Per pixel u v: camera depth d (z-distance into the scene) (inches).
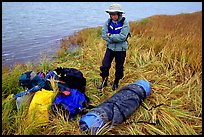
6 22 646.5
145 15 1064.2
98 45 335.9
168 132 155.1
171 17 757.3
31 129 146.1
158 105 176.9
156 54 290.4
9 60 339.9
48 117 159.3
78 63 273.3
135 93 176.2
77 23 711.7
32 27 599.5
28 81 185.2
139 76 231.6
